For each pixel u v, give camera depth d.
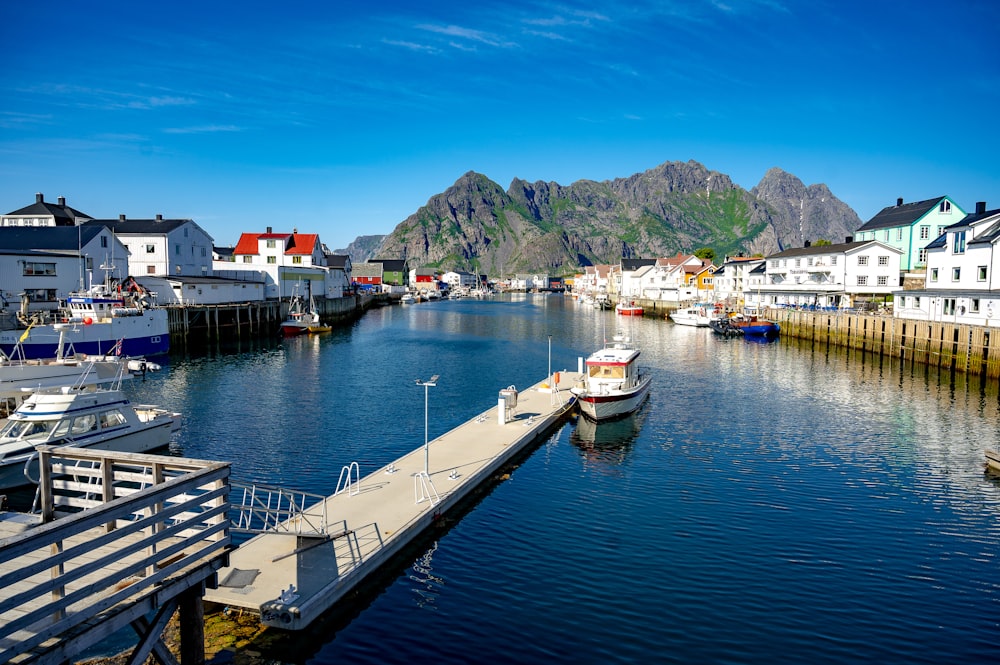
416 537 19.61
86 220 88.69
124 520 13.20
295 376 49.84
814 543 19.66
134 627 10.66
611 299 171.25
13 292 54.78
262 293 92.31
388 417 35.97
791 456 28.80
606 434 32.62
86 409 25.02
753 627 15.11
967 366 49.84
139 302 59.84
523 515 21.77
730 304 113.00
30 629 9.23
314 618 14.90
